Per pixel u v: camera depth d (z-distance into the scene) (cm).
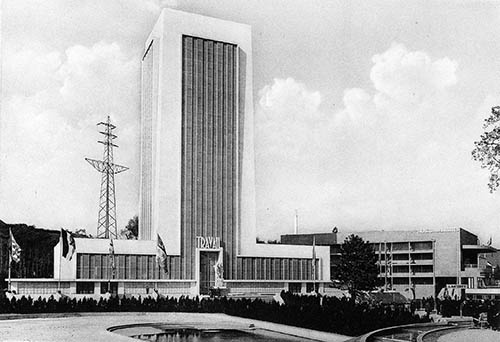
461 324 5481
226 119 9619
